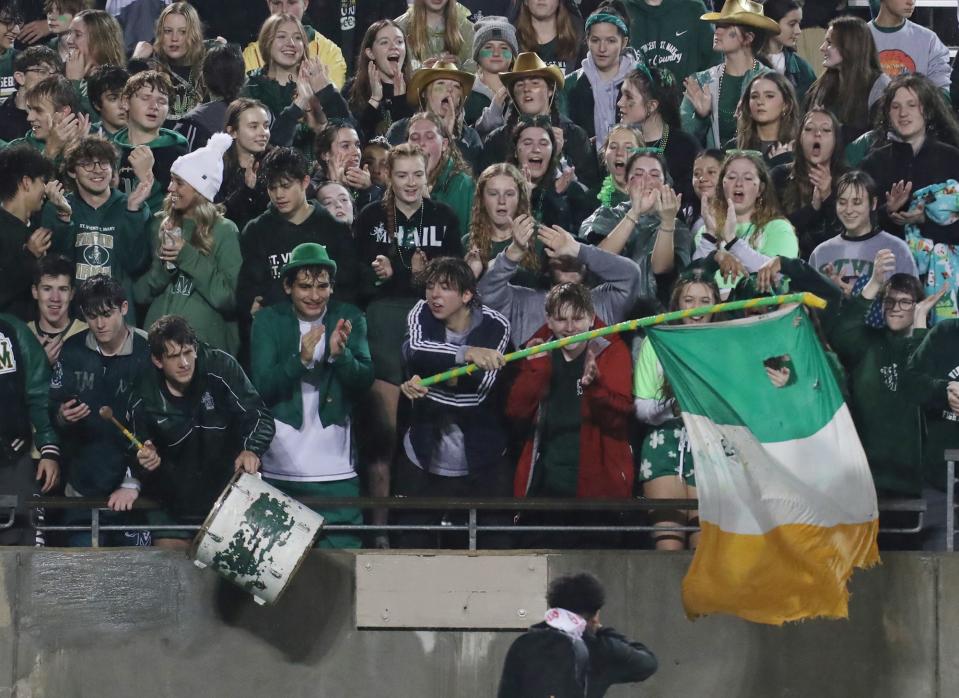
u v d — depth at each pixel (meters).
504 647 34.47
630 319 37.19
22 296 37.94
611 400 35.19
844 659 34.69
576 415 35.34
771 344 33.22
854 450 33.00
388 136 42.09
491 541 36.50
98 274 36.78
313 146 41.53
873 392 35.56
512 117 42.41
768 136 41.91
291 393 35.41
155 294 38.16
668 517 35.94
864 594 34.75
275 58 43.19
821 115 39.59
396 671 34.50
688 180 41.75
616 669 30.80
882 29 47.97
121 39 44.72
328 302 36.09
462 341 35.53
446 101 42.25
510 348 36.91
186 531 35.59
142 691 34.38
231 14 49.22
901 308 35.47
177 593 34.53
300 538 33.03
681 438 35.66
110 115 41.69
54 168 38.41
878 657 34.69
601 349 35.38
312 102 41.72
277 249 37.25
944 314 39.44
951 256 39.69
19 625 34.25
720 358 33.22
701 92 44.56
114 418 34.88
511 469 36.06
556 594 30.75
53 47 48.16
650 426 35.78
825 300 35.91
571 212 41.00
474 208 38.03
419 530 36.03
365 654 34.56
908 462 35.44
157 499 34.91
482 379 35.53
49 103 41.09
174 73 44.78
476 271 37.12
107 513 36.25
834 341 36.12
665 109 41.97
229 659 34.50
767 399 33.06
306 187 38.19
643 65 42.84
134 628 34.41
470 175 40.12
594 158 42.59
